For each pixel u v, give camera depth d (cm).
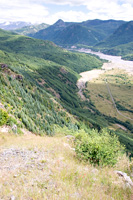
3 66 11156
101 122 19925
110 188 914
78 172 1059
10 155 1379
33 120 6625
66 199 753
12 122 4062
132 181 1066
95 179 1000
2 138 2823
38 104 9444
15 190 805
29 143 2017
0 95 6106
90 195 810
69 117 11800
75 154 1519
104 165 1259
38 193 785
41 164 1173
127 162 1369
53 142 2009
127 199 827
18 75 11456
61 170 1070
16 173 1003
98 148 1316
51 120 8812
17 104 6831
